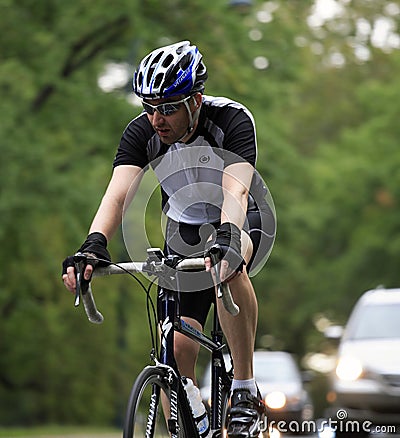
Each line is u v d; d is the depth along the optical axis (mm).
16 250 39188
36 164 35156
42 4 37188
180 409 8562
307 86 73812
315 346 92188
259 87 38906
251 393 8992
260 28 39156
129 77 37188
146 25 35875
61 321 52281
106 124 37875
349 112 77188
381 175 62875
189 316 9164
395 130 63219
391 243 64688
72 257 8117
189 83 8328
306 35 46375
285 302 82188
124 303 48406
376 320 23500
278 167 43438
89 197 36438
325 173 65062
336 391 21953
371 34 57500
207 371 29219
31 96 35875
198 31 37125
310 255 74625
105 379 56062
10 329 49969
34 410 57375
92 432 34812
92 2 36344
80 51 38281
